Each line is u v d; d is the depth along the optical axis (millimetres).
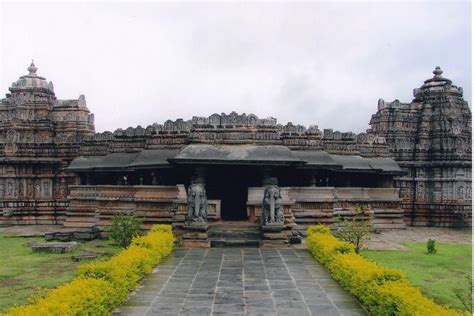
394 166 34281
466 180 37906
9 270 19234
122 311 13164
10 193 37844
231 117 27312
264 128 27328
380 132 40719
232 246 24141
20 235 30000
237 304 13859
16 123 38906
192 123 28688
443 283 17078
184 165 26438
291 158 26203
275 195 24562
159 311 13164
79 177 34344
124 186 29938
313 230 23312
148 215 28344
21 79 40438
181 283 16391
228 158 25781
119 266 14633
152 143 30016
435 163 38375
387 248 25094
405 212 38562
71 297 10906
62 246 23531
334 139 33500
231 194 31594
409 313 10539
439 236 31234
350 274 14969
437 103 39844
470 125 39656
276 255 21875
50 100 41000
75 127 40500
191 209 24391
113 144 32469
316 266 19344
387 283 12547
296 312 13117
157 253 19422
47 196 38375
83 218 31953
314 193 29125
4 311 13438
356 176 35750
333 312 13133
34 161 37906
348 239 22656
